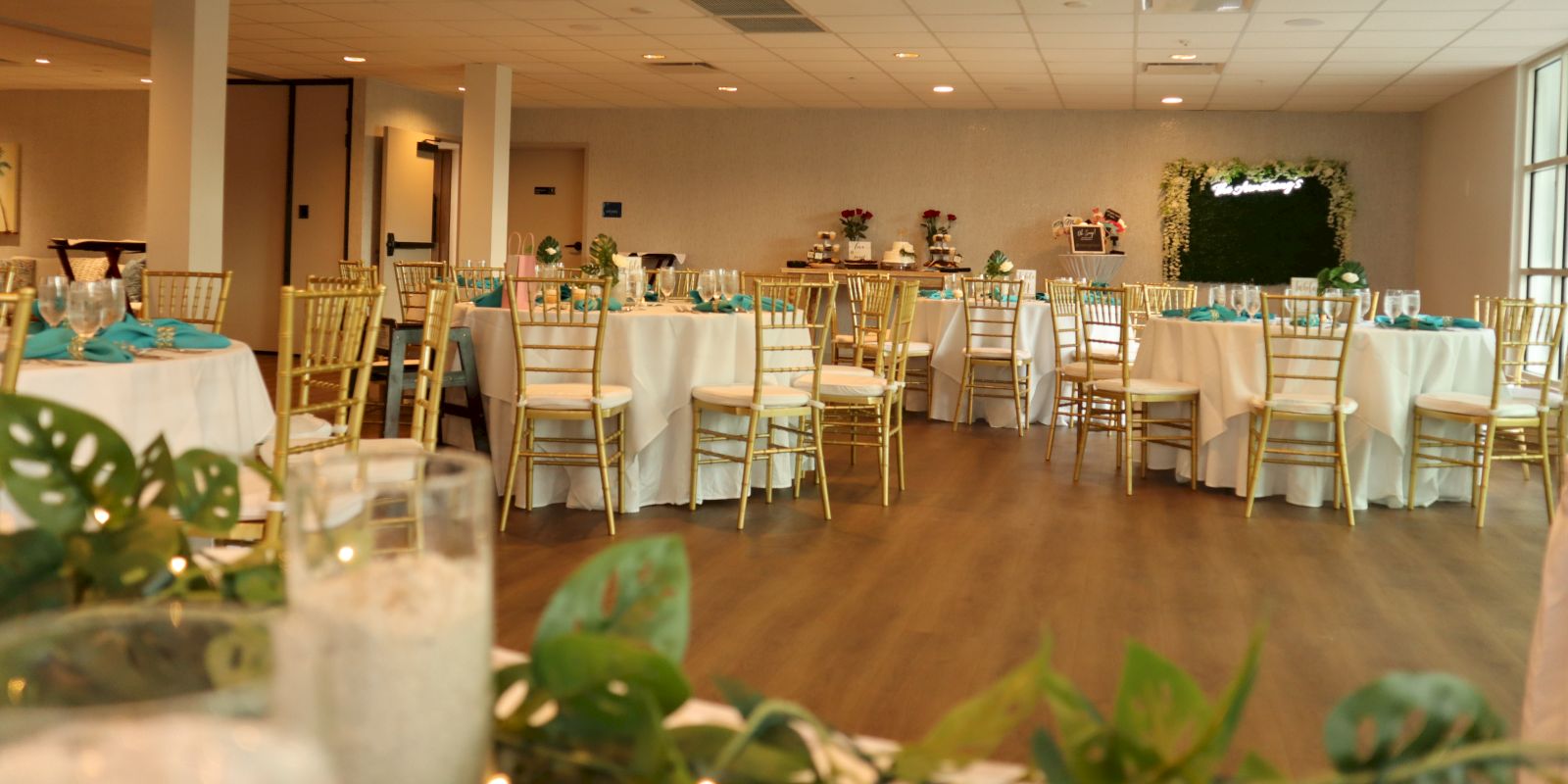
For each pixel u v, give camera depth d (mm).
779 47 9281
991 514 5242
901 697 3018
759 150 13203
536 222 13945
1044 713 2709
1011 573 4246
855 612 3742
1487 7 7262
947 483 5992
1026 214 12672
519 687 635
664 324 5152
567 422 5211
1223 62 9328
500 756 534
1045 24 8094
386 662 425
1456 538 4957
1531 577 4312
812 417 5367
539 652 516
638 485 5203
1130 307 7395
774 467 5629
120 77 12125
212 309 7348
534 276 5410
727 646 3389
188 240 7254
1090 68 9781
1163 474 6375
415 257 12344
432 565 447
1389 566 4449
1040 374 8328
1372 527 5152
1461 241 10508
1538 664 1782
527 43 9461
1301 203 12047
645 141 13453
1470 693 486
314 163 11922
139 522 647
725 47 9352
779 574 4164
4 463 635
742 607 3768
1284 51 8789
